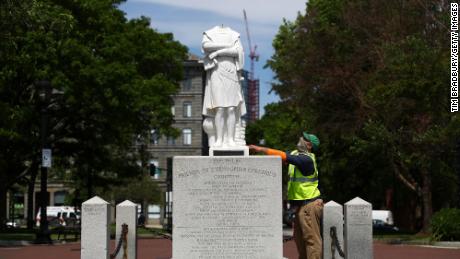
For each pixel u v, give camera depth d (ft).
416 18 108.47
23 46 109.40
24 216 276.00
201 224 45.88
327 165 144.77
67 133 133.49
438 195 152.76
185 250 45.75
